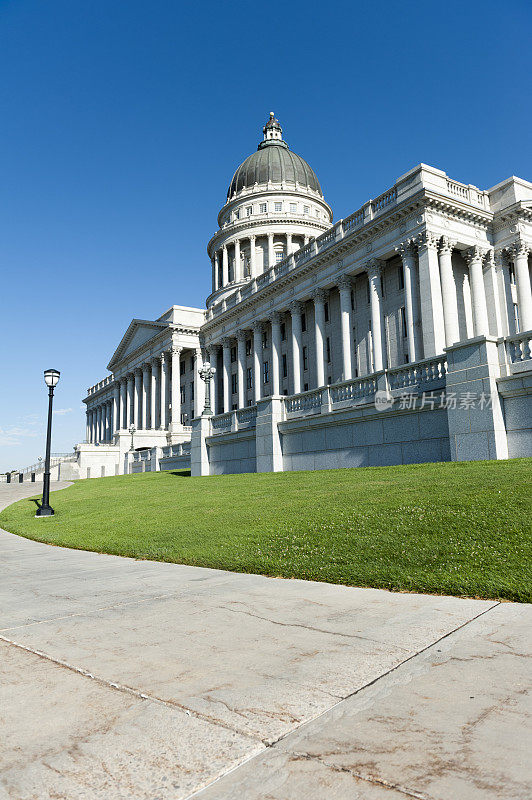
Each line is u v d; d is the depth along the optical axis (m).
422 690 3.93
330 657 4.68
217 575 8.75
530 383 14.96
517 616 5.71
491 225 41.69
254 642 5.18
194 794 2.82
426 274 37.78
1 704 3.96
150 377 82.00
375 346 42.09
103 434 109.81
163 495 20.94
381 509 11.02
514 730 3.31
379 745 3.21
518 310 40.47
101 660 4.84
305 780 2.90
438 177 39.38
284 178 88.00
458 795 2.72
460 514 9.53
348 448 20.81
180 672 4.46
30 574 9.80
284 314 59.41
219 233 85.25
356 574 7.84
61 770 3.08
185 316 73.94
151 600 7.17
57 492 32.47
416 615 5.89
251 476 23.25
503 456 15.44
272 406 24.31
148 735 3.42
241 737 3.35
